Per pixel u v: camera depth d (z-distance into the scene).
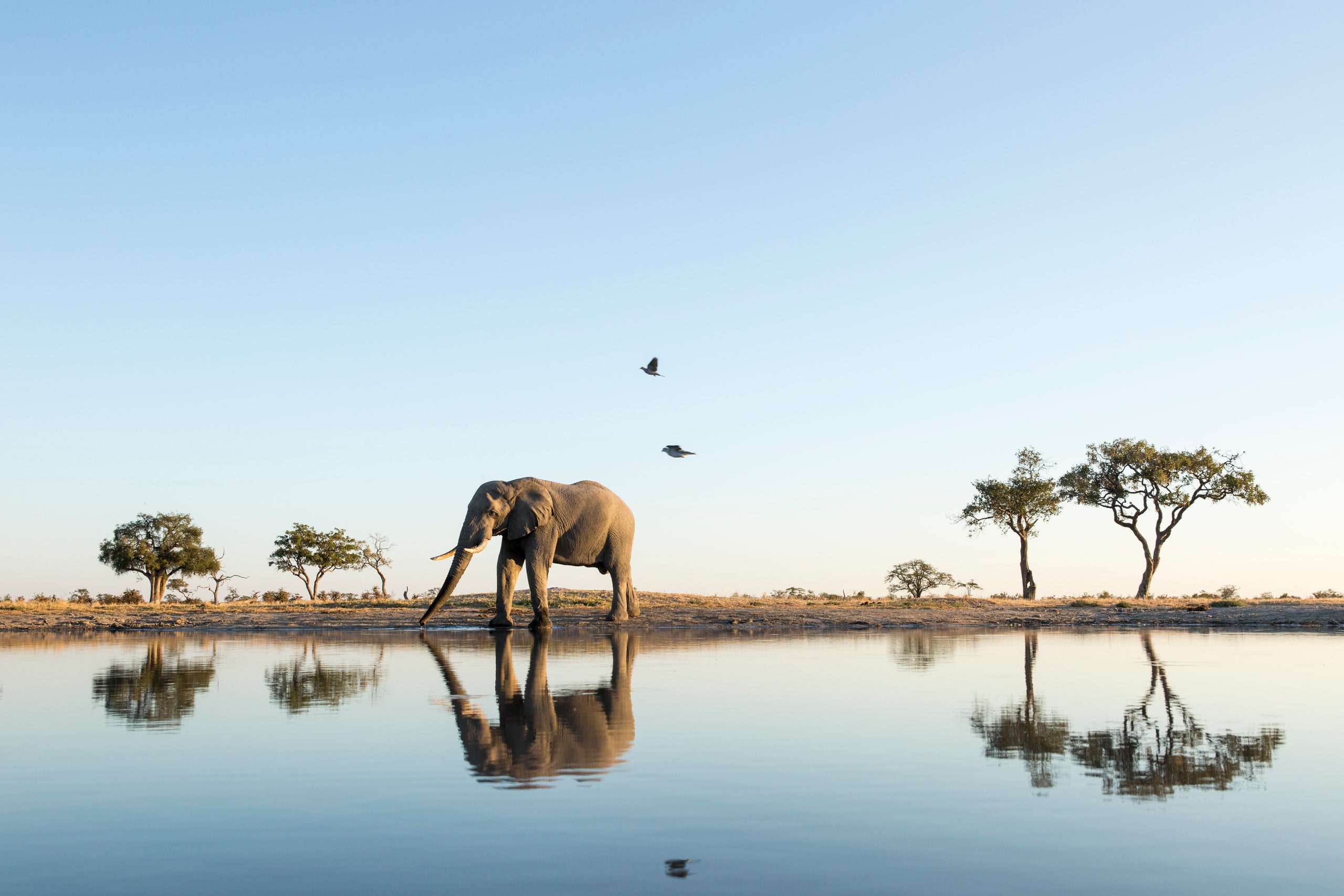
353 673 17.89
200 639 28.59
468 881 6.38
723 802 8.24
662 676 17.31
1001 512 59.28
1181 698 14.21
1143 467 56.09
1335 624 34.56
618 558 34.41
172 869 6.65
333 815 7.92
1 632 33.94
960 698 14.31
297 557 61.78
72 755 10.23
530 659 20.80
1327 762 9.72
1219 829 7.47
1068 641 26.23
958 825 7.60
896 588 68.56
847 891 6.19
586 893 6.16
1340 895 6.12
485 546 31.75
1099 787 8.75
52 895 6.16
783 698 14.23
